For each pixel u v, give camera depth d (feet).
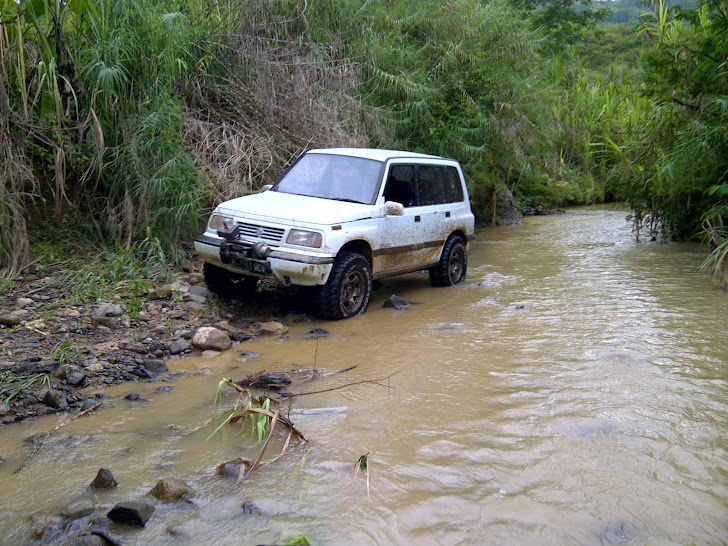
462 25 51.88
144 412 16.79
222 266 25.80
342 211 25.54
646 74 43.16
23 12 27.22
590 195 74.18
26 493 12.84
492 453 14.55
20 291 24.94
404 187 29.43
